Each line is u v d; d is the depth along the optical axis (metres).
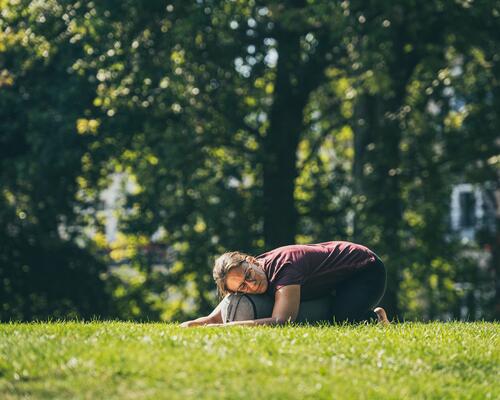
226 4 22.14
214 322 9.63
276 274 9.08
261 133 27.09
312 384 7.02
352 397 6.83
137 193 26.53
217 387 6.83
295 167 25.84
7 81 21.67
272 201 25.52
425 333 9.12
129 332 8.44
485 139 24.08
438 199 24.64
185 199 25.72
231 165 25.73
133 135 23.31
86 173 25.25
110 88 21.70
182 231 26.00
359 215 23.20
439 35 23.09
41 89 23.16
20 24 21.55
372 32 20.78
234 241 25.31
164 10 21.41
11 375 7.07
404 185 24.33
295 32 23.83
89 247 27.34
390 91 22.11
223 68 22.91
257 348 7.74
